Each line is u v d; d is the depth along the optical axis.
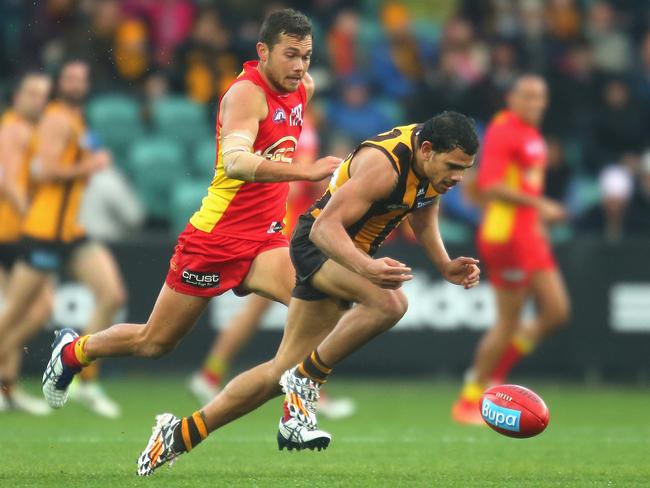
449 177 19.50
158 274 45.84
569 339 47.47
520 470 22.66
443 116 19.39
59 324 44.75
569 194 52.72
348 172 20.28
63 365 23.12
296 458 24.56
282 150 22.69
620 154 54.62
